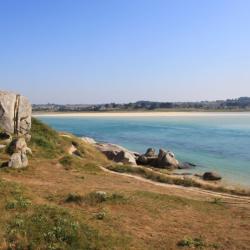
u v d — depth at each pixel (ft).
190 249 53.62
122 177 120.57
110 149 203.10
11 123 149.89
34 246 47.24
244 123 523.70
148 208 73.97
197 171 174.60
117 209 71.36
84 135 357.61
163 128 449.06
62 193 81.82
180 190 110.32
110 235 54.29
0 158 118.32
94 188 92.22
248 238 60.85
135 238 55.93
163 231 61.21
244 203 96.53
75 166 125.70
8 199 65.67
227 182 145.79
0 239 48.14
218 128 432.66
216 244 56.44
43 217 56.18
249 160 200.44
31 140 146.41
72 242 49.47
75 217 59.06
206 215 74.74
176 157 215.51
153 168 174.60
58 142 163.43
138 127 473.26
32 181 95.40
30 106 160.04
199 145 269.44
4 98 151.64
